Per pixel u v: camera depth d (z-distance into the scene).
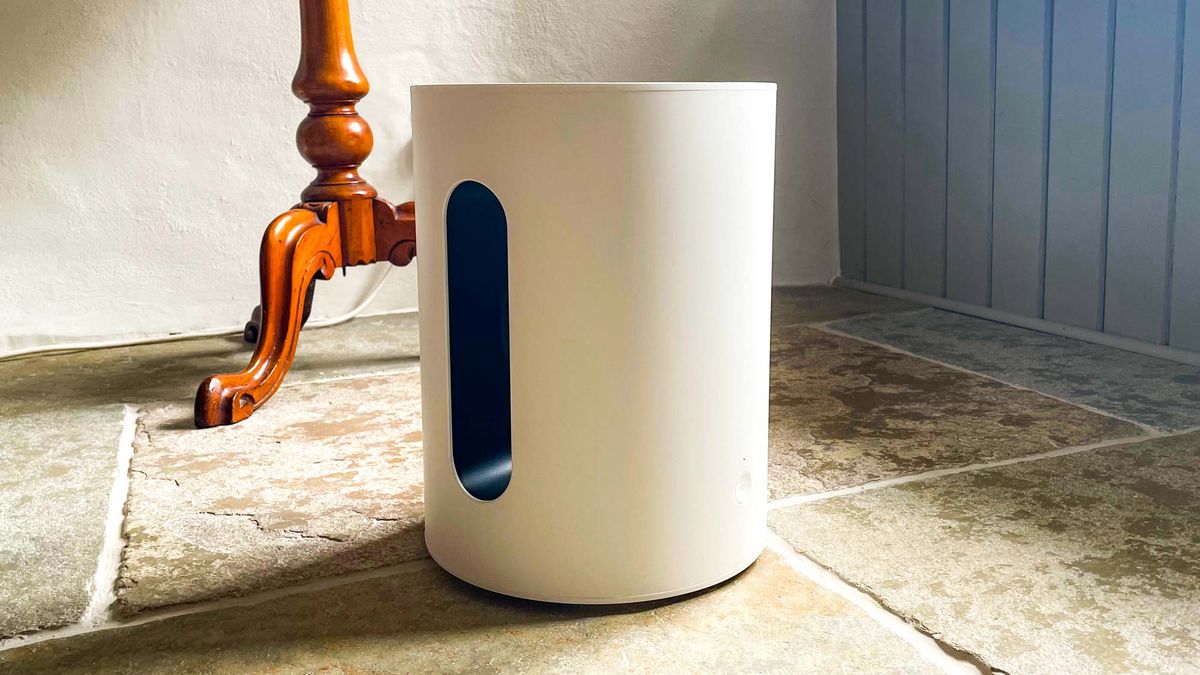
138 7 1.65
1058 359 1.49
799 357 1.52
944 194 1.87
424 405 0.81
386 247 1.47
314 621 0.75
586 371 0.72
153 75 1.67
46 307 1.67
